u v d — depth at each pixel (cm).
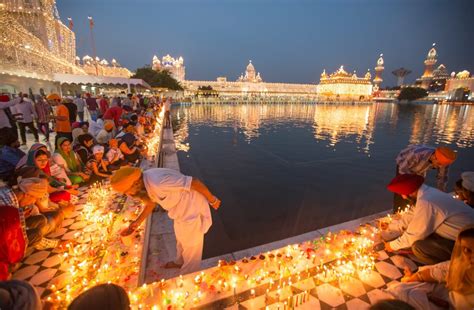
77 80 2353
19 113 905
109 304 129
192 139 1784
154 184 271
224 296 275
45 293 266
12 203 280
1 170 451
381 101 10644
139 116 1184
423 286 263
